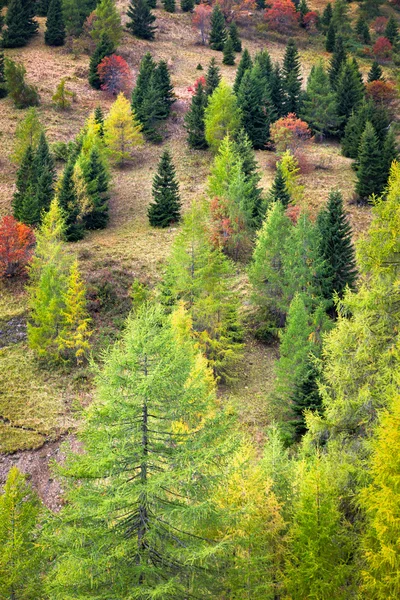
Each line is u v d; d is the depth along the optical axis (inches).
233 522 480.4
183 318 1159.0
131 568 440.5
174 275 1336.1
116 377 478.9
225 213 1792.6
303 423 1026.1
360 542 512.1
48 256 1517.0
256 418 1141.1
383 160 2070.6
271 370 1348.4
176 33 4286.4
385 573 446.0
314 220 1782.7
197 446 483.2
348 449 602.9
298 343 1114.1
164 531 468.8
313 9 5462.6
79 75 3398.1
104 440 466.3
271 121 2795.3
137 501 460.4
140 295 1489.9
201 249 1327.5
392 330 611.8
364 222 1905.8
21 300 1594.5
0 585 609.6
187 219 1334.9
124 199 2262.6
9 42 3656.5
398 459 451.2
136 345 492.7
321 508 502.3
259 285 1466.5
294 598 498.6
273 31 4589.1
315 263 1402.6
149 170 2503.7
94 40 3663.9
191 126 2679.6
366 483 542.3
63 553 447.5
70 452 513.3
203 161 2544.3
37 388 1286.9
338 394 637.9
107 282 1620.3
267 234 1457.9
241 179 1814.7
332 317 1411.2
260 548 519.8
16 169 2389.3
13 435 1149.1
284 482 589.0
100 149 2327.8
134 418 481.1
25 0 3794.3
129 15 4020.7
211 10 4291.3
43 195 1947.6
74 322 1355.8
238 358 1298.0
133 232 2003.0
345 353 637.9
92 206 1983.3
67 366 1363.2
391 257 624.4
